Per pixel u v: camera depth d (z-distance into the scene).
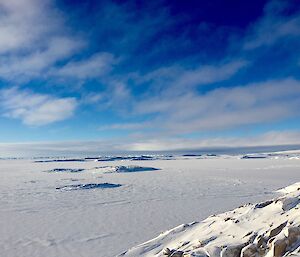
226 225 9.34
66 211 25.12
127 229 18.44
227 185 44.53
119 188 42.91
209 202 28.67
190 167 99.94
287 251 6.54
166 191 38.81
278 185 43.16
